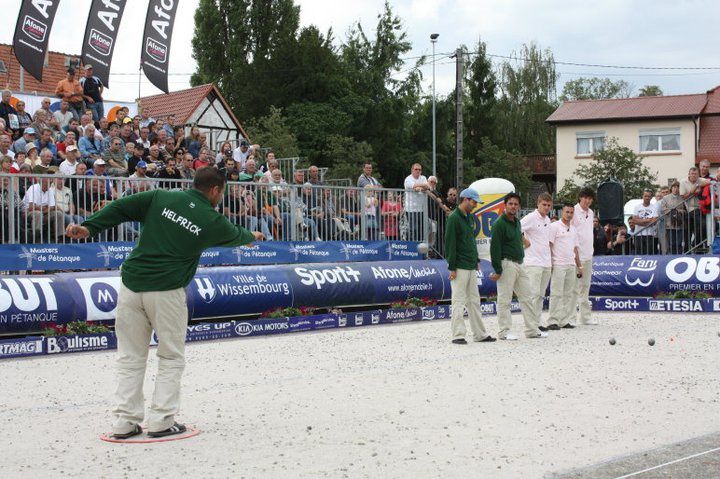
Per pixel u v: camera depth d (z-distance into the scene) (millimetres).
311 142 48031
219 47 58250
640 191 40906
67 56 34906
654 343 12109
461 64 34656
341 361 10930
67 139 15789
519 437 6707
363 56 58219
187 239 6809
